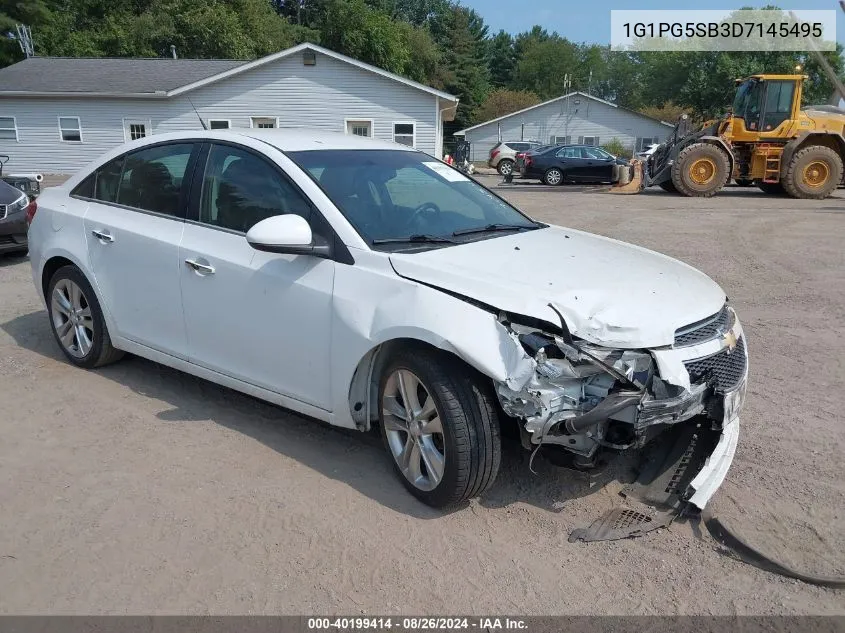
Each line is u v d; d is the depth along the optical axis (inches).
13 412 171.3
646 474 142.1
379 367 138.4
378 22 1969.7
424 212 155.3
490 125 2022.6
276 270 145.5
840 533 125.6
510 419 129.6
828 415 175.5
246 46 1823.3
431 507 132.6
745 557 119.5
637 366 117.0
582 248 151.0
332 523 127.4
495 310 120.0
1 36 1553.9
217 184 162.9
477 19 3501.5
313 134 176.2
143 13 1739.7
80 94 1074.1
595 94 3663.9
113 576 112.4
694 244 425.1
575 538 124.0
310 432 163.2
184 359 169.8
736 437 142.9
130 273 176.2
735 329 139.4
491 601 108.5
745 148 762.8
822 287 311.4
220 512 130.3
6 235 347.6
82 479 140.9
